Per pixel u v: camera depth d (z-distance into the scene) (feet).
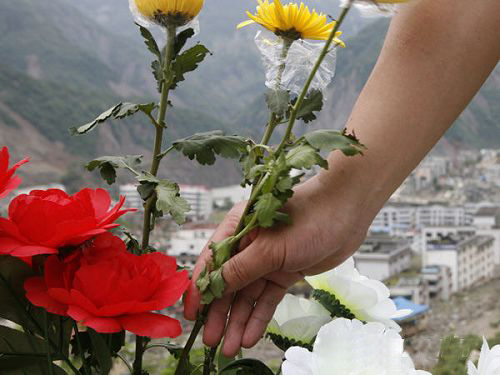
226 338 1.57
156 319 1.05
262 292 1.59
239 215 1.59
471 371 1.03
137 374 1.43
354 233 1.54
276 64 1.44
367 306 1.50
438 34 1.52
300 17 1.39
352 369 1.00
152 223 1.42
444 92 1.53
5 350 1.27
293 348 1.03
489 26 1.50
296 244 1.46
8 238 1.11
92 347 1.39
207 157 1.43
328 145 1.21
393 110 1.53
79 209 1.16
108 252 1.17
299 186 1.56
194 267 1.54
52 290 1.03
